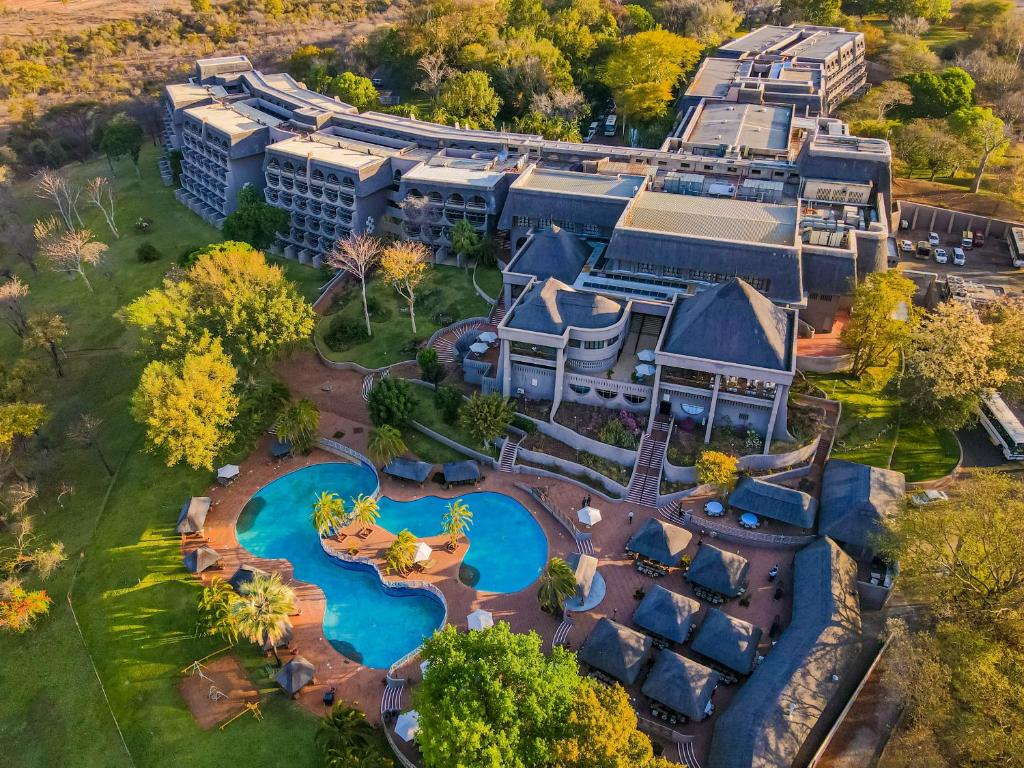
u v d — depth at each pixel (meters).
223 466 84.62
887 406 85.44
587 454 83.25
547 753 47.25
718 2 192.38
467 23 163.50
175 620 69.19
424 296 109.44
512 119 153.88
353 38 197.00
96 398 99.69
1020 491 64.19
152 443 87.88
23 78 186.12
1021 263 112.06
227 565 74.75
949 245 120.25
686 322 81.62
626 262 94.56
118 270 126.56
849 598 65.06
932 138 129.00
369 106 156.00
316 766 57.25
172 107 150.12
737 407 81.12
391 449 82.69
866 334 83.62
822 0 194.50
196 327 89.06
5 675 66.38
